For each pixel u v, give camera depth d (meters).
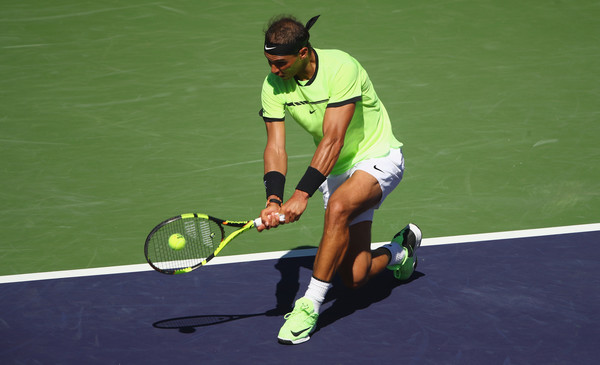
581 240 20.92
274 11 44.69
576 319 16.66
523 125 30.45
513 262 19.64
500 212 23.36
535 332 16.16
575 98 33.06
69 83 35.38
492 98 33.28
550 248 20.42
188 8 45.19
